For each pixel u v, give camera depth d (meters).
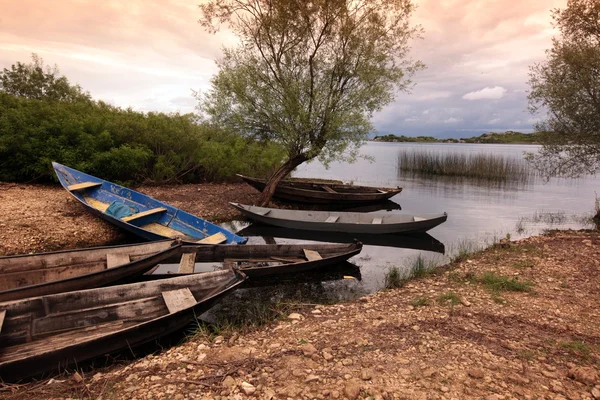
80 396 3.70
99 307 5.23
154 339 5.09
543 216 15.54
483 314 5.83
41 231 9.85
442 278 7.90
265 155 21.86
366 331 5.27
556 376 4.07
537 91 13.98
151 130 18.31
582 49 12.88
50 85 24.08
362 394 3.69
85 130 16.08
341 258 8.62
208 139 21.11
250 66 14.00
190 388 3.82
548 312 5.91
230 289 5.87
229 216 14.12
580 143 13.09
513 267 8.38
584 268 8.18
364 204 17.52
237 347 4.81
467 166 29.80
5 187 13.73
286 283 8.06
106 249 7.29
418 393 3.71
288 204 16.72
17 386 3.88
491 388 3.81
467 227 13.68
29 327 4.77
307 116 13.82
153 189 16.95
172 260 8.36
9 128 14.32
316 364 4.32
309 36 14.28
